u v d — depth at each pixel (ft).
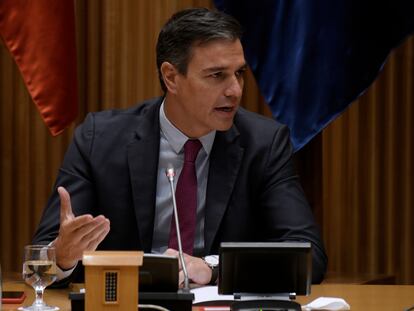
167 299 18.56
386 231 39.04
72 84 33.27
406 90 38.73
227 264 19.08
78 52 37.04
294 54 32.01
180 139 25.52
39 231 25.16
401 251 39.06
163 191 25.61
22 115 36.96
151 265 18.76
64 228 21.57
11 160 37.01
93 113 27.35
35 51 32.76
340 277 37.65
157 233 25.49
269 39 32.24
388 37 31.86
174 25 24.67
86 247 21.81
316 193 34.01
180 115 25.14
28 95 36.94
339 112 31.94
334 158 38.93
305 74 32.01
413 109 38.78
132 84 36.94
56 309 20.10
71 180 25.98
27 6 32.71
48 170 37.22
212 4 36.96
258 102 37.37
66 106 33.14
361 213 39.01
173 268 18.76
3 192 36.99
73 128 37.11
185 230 25.30
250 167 25.93
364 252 39.01
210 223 25.20
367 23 31.91
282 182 25.94
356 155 38.86
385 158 38.91
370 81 31.99
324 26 31.94
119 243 25.57
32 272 19.84
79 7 37.01
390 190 38.91
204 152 25.70
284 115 32.17
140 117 26.61
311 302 20.68
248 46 32.24
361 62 31.94
